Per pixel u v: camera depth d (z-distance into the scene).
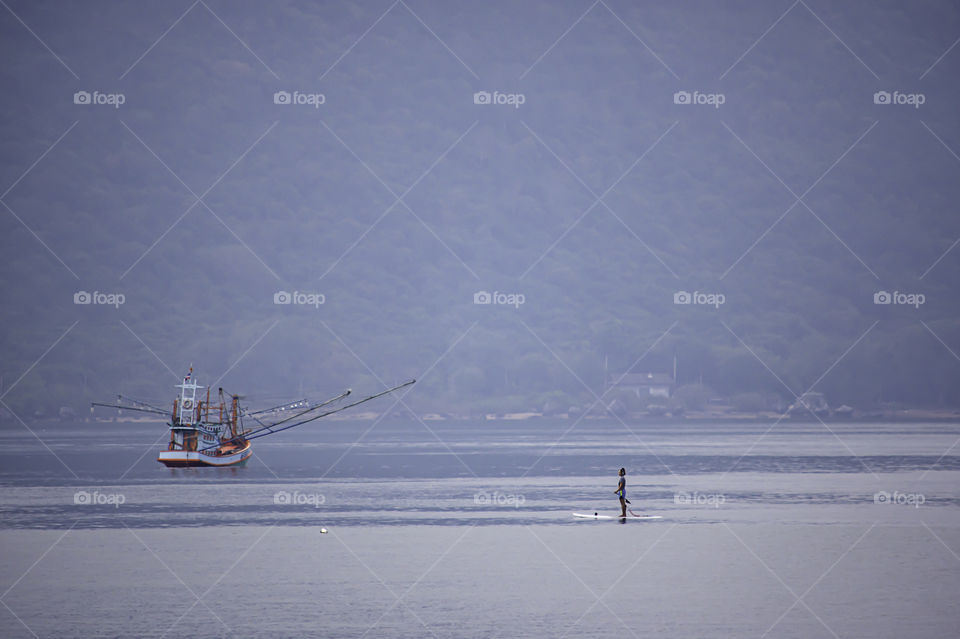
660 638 182.25
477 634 185.62
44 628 190.00
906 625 190.25
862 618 195.38
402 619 195.88
